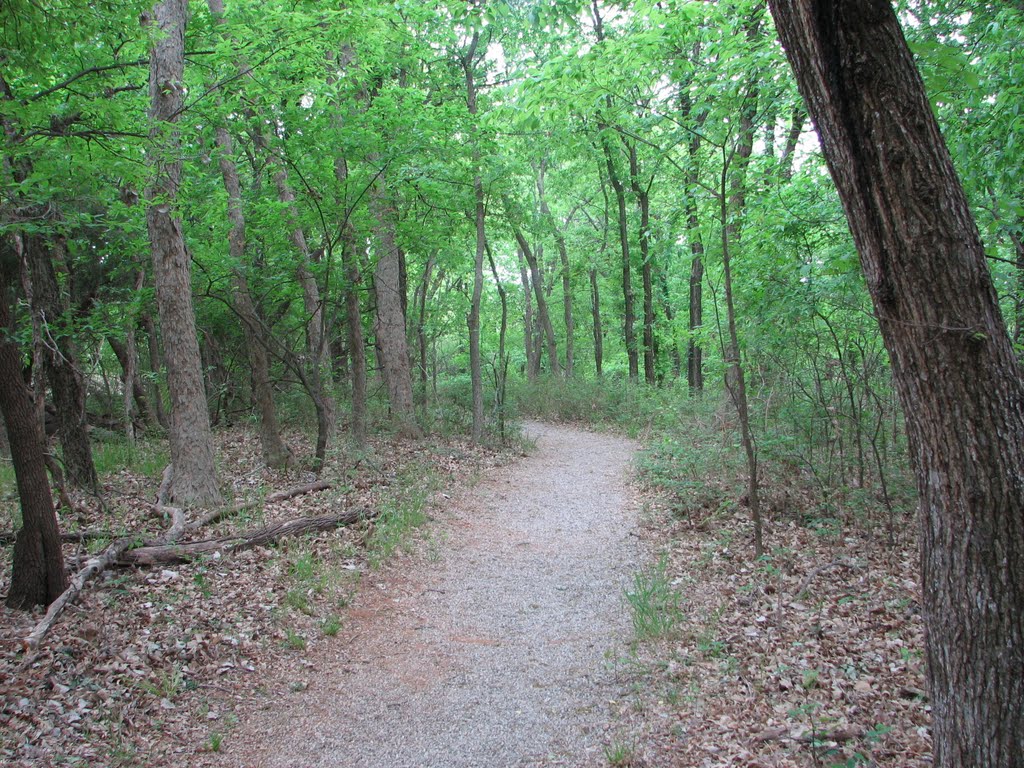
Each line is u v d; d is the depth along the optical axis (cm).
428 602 697
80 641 522
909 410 291
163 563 700
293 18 918
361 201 1205
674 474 1040
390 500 998
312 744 445
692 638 573
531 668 551
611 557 825
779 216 746
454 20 959
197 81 1028
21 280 973
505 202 1590
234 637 573
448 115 1248
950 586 283
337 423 1628
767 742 406
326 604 664
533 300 3600
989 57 548
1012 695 268
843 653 511
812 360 839
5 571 668
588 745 434
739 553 774
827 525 818
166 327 929
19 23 568
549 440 1811
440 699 504
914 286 275
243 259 1205
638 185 2122
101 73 720
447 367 2919
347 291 1294
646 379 2305
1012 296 664
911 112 271
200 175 1141
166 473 995
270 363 1638
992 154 571
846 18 269
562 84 830
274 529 807
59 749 407
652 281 2589
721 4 728
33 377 859
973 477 272
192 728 456
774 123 936
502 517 1027
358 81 1162
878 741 389
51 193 684
